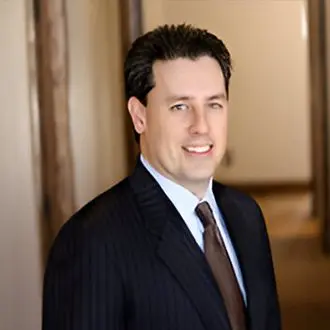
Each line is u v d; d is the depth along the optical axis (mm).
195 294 1284
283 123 8836
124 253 1258
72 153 3885
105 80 4312
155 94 1336
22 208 3537
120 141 4531
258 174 8906
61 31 3664
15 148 3508
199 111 1316
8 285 3535
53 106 3652
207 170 1353
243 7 8461
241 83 8758
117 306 1241
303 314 4379
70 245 1275
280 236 6332
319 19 5969
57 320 1258
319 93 6184
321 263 5543
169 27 1386
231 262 1455
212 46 1346
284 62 8719
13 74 3469
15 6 3439
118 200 1345
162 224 1324
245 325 1413
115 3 4512
